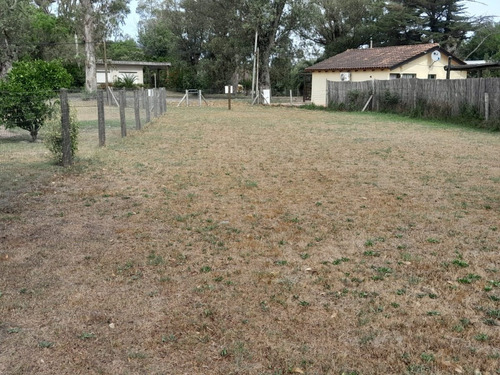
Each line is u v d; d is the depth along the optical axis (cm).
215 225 598
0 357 322
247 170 939
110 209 664
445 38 5109
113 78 5109
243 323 370
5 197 716
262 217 635
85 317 376
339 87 3020
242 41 4422
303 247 529
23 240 540
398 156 1123
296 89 5538
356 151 1196
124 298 408
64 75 1670
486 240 555
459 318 380
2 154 1089
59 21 4794
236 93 5741
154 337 349
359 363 321
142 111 2447
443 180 862
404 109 2464
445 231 585
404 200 723
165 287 429
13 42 3944
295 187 801
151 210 660
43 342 340
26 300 401
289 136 1519
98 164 975
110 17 4122
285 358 325
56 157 979
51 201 700
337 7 5312
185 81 5738
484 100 1856
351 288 431
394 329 363
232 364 318
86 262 482
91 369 312
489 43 5441
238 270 466
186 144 1294
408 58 3081
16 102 1256
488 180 865
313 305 400
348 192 770
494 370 313
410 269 473
